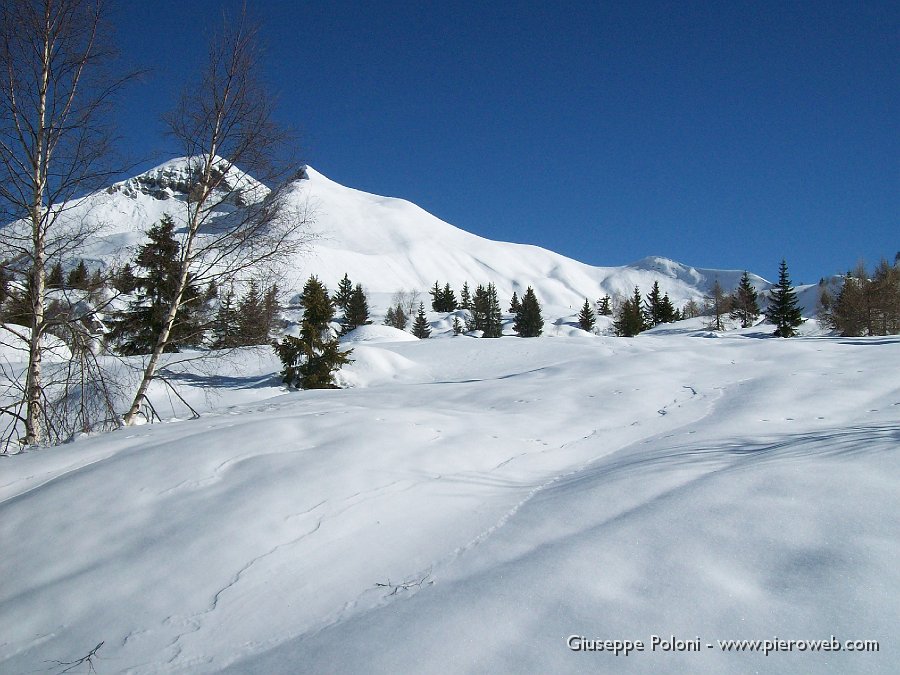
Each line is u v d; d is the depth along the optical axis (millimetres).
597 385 10867
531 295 66500
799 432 6465
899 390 8516
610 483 5129
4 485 5734
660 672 2703
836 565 3309
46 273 9234
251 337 10617
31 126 8727
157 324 11203
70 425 9539
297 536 4387
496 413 8766
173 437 6723
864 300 38562
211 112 9742
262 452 5852
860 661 2625
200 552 4195
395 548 4344
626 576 3520
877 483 4273
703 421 7730
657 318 74000
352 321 69188
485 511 4945
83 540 4469
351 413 7688
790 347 15281
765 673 2635
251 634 3504
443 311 99438
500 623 3219
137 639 3520
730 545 3695
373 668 2996
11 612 3818
